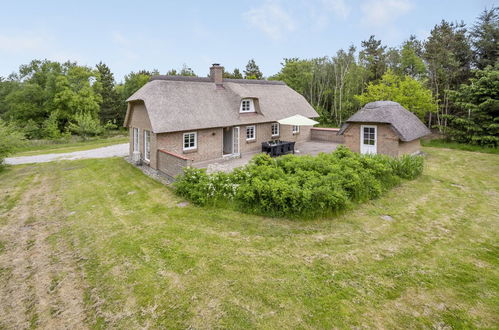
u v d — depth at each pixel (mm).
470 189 12469
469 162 17719
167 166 15125
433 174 14930
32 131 41250
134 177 15500
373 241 7758
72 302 5500
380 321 4809
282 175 10984
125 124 20391
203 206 10586
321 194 9148
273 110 23141
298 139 26516
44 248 7812
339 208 9445
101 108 51094
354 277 6094
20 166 20188
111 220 9641
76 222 9602
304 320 4848
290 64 47188
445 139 24734
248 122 20469
